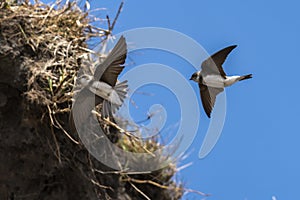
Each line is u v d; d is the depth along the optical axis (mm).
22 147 10859
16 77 10828
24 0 11461
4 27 11023
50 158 10852
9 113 10898
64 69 11000
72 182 10977
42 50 11094
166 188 12000
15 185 10930
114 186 11477
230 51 9938
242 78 9969
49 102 10734
